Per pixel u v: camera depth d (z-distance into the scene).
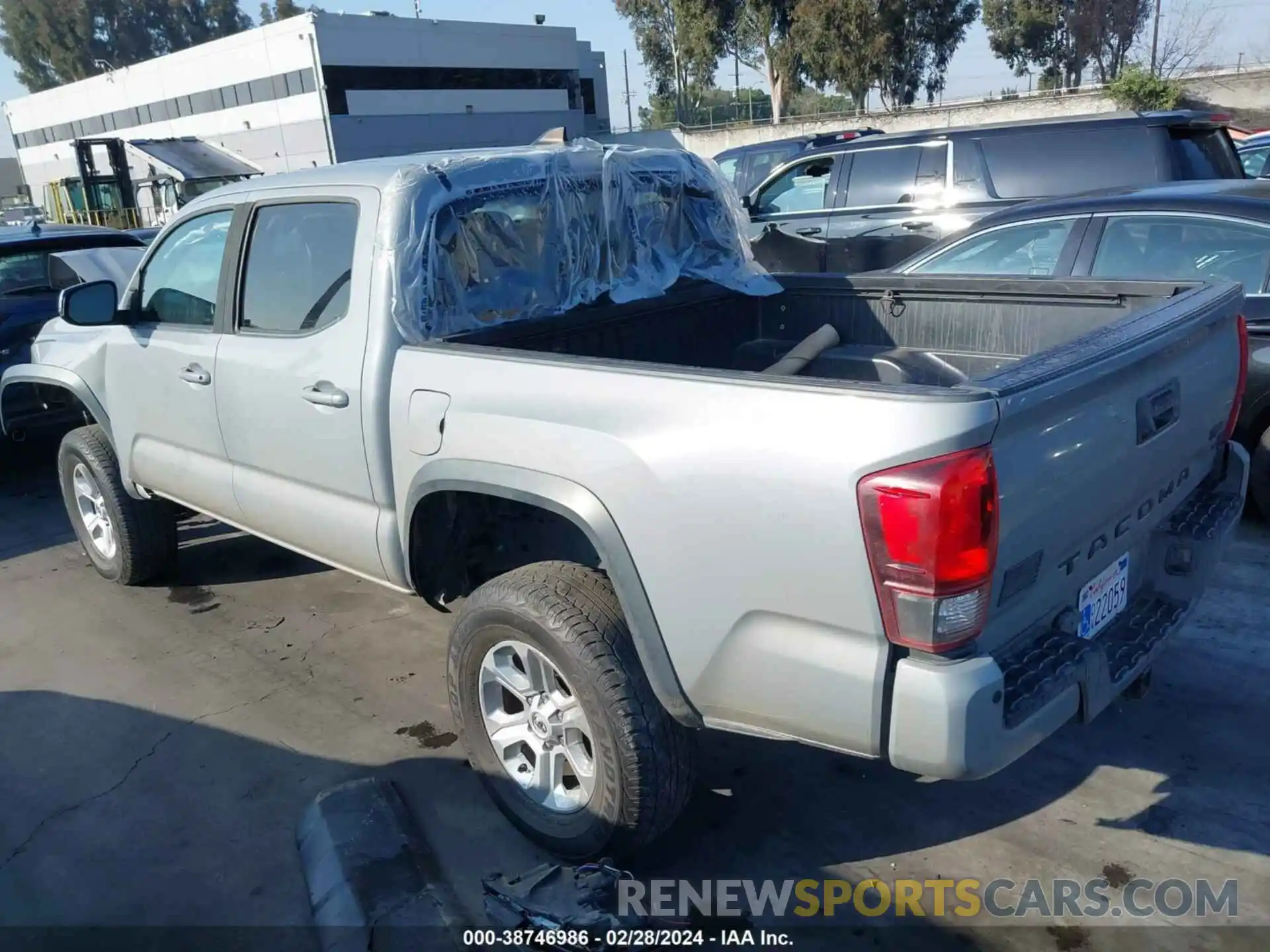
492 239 3.41
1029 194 7.77
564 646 2.63
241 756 3.64
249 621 4.71
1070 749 3.37
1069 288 3.39
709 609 2.37
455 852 3.06
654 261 3.95
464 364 2.88
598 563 3.13
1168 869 2.82
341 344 3.23
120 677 4.26
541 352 2.79
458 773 3.46
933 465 2.00
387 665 4.24
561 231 3.61
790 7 36.44
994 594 2.15
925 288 3.75
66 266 6.96
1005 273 5.55
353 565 3.50
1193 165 7.33
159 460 4.31
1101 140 7.49
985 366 3.68
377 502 3.24
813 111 46.59
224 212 3.80
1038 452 2.17
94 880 3.05
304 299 3.43
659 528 2.41
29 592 5.23
